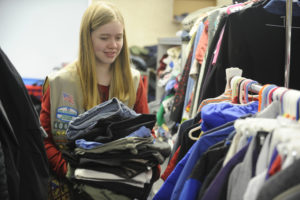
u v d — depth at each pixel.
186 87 2.34
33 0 4.60
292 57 1.69
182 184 1.12
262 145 0.91
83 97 1.75
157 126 3.01
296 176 0.67
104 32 1.69
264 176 0.80
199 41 2.05
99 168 1.41
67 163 1.60
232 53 1.64
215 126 1.21
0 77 1.32
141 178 1.41
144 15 4.40
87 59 1.74
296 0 1.54
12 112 1.34
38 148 1.40
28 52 4.71
